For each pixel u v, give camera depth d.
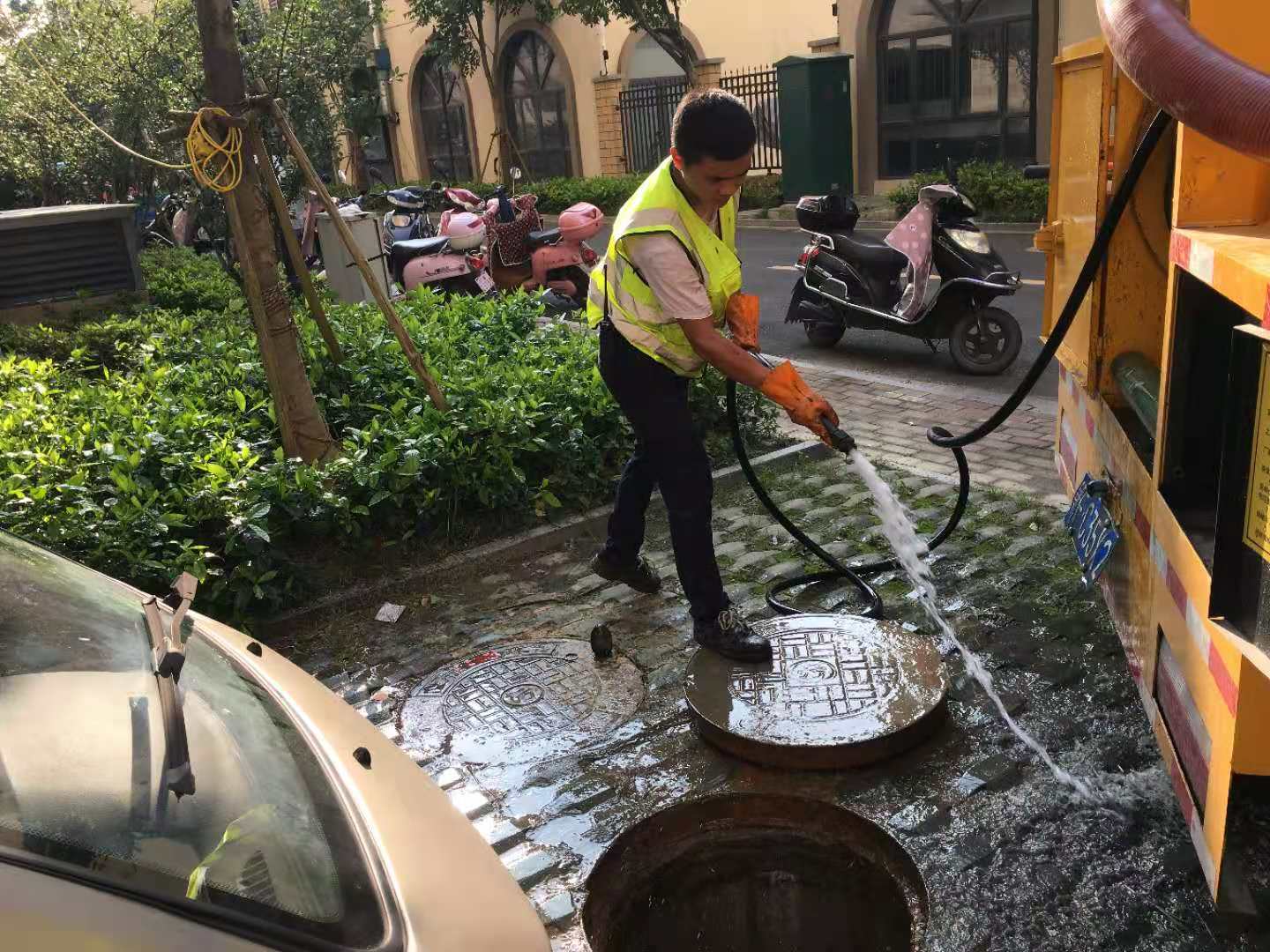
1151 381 2.83
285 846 1.37
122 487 4.25
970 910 2.48
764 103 20.39
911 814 2.82
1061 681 3.40
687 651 3.75
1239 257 1.88
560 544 4.78
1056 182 3.79
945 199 7.46
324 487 4.53
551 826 2.89
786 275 12.45
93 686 1.46
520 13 23.44
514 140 25.16
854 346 8.79
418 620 4.17
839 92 17.83
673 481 3.32
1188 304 2.30
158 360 6.93
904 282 8.01
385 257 9.19
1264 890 2.47
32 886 1.07
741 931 2.82
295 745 1.67
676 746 3.21
